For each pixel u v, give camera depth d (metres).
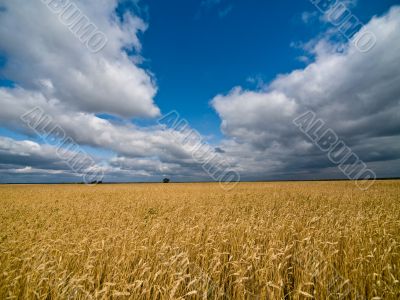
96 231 6.50
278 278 3.68
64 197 19.06
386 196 15.73
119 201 15.70
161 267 3.98
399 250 4.77
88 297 3.29
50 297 3.60
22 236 6.09
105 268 4.30
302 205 12.13
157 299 3.52
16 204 14.39
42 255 4.48
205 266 4.35
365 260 4.14
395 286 3.55
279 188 26.52
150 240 5.41
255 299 3.50
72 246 5.30
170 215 9.17
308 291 3.62
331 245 4.73
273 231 5.89
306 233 5.90
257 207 11.49
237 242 5.40
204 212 9.65
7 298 3.27
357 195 16.64
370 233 5.61
